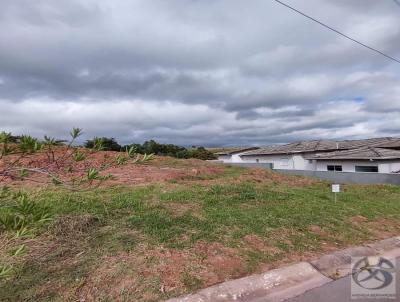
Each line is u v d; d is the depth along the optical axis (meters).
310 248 5.27
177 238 5.00
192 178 10.45
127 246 4.56
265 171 13.85
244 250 4.91
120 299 3.53
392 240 6.02
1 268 1.90
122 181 8.91
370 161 19.75
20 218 1.72
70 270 3.91
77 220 4.99
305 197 8.41
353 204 8.24
